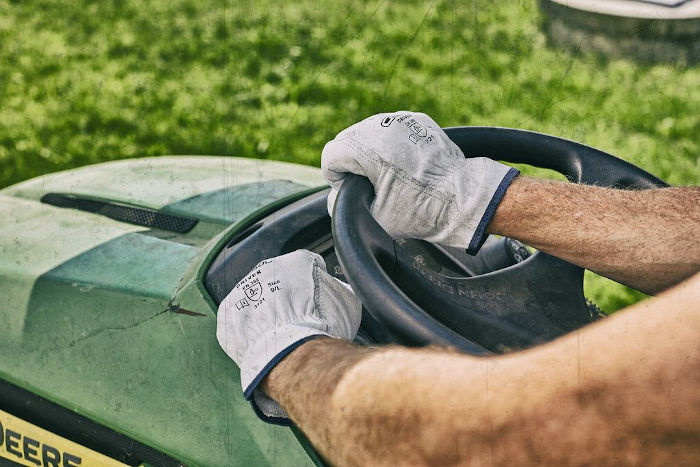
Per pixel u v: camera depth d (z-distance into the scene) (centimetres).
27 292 158
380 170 118
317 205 164
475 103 419
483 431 65
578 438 60
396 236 121
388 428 73
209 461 134
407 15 497
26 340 154
